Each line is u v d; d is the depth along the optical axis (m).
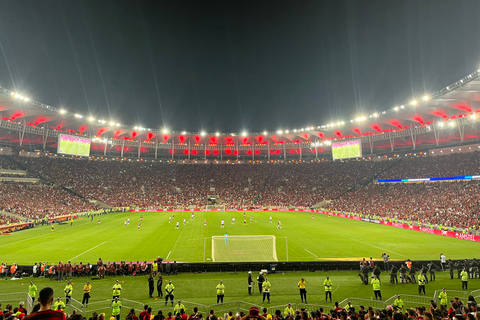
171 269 23.34
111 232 41.19
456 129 71.12
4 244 32.81
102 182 81.62
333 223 52.66
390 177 77.25
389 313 9.88
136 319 10.73
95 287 19.66
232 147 108.56
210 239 35.69
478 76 42.69
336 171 93.19
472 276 21.84
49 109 63.00
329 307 15.73
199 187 92.62
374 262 24.08
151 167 98.38
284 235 39.12
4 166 68.88
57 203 61.41
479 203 46.69
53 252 28.83
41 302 4.51
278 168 103.12
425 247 31.70
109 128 83.56
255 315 6.57
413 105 60.62
